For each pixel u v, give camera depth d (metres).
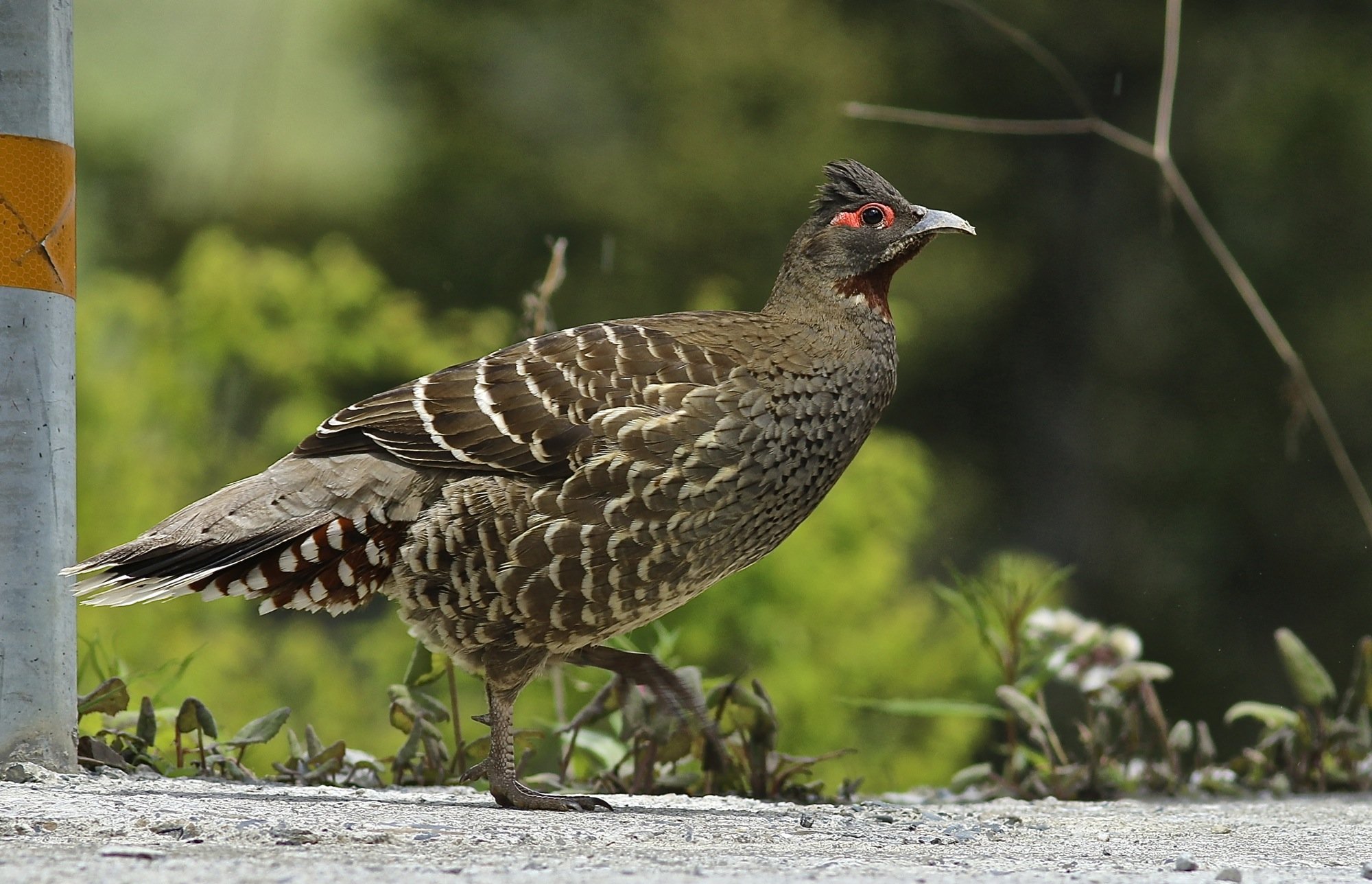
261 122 21.00
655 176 23.98
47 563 6.93
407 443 6.72
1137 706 9.80
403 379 16.83
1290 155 24.48
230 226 20.88
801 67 24.81
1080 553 24.75
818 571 13.66
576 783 8.20
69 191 7.12
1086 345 25.70
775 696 13.20
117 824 5.52
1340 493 23.53
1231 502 24.11
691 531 6.79
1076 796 9.01
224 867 4.66
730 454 6.77
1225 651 23.47
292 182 21.16
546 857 5.20
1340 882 5.16
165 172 20.89
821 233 7.45
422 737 8.06
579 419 6.68
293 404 15.88
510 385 6.75
